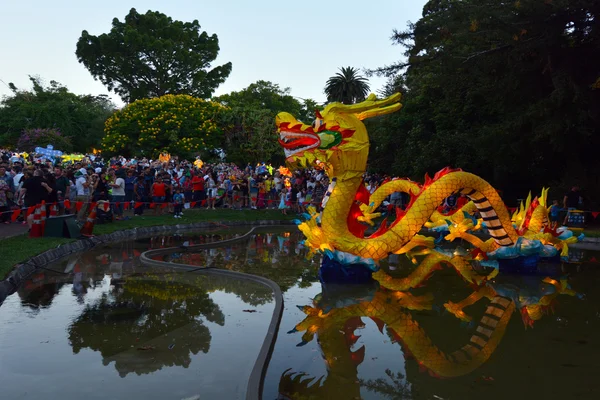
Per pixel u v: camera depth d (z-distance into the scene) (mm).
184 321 6195
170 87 57906
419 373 4645
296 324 6227
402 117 25109
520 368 4797
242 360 4820
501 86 18938
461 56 18734
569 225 17578
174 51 57406
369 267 8773
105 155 36438
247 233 16625
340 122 8320
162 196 19234
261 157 33375
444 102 23172
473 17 16438
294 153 8203
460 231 10859
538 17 16156
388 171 26906
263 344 5160
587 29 16812
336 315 6699
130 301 7195
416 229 8836
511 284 8930
